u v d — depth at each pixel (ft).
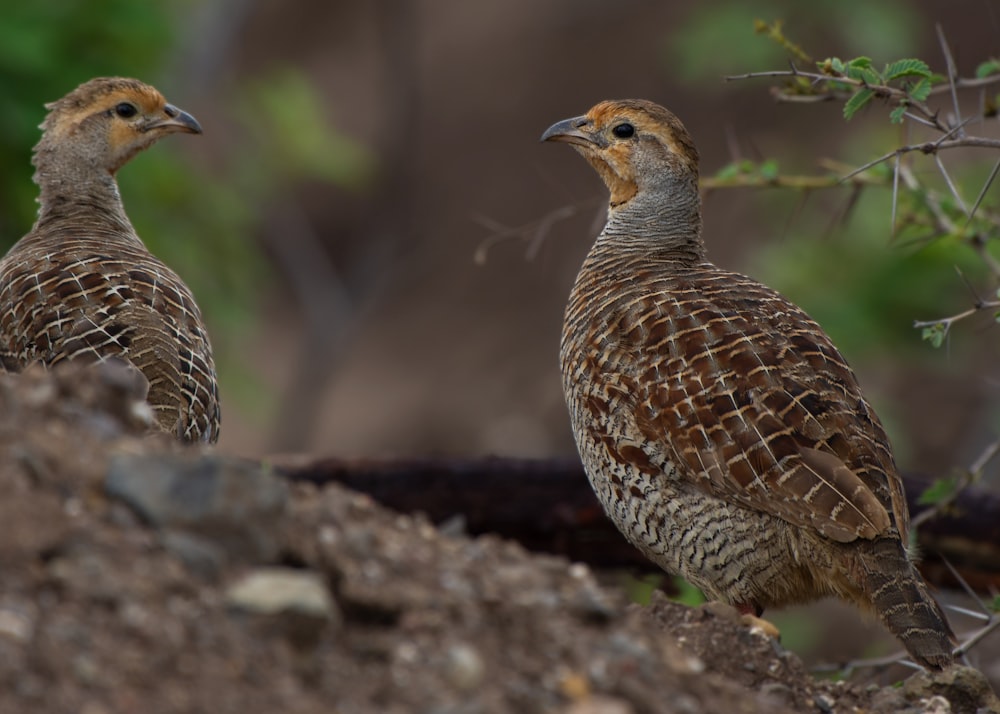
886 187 36.29
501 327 100.63
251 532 17.62
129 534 17.28
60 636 15.65
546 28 110.83
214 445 30.63
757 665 22.24
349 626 17.56
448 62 110.83
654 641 19.35
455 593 18.54
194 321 31.09
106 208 37.99
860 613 26.21
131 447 18.98
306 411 84.48
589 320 30.12
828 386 27.20
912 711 22.22
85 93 37.91
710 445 26.66
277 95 76.84
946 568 36.52
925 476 36.76
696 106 99.50
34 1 51.39
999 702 23.56
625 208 34.17
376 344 103.40
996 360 65.57
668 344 28.19
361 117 108.78
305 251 94.79
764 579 26.68
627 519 28.60
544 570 20.10
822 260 58.75
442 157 107.55
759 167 36.32
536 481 37.09
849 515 25.13
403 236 89.61
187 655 15.98
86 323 29.63
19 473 17.56
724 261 86.99
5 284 32.27
